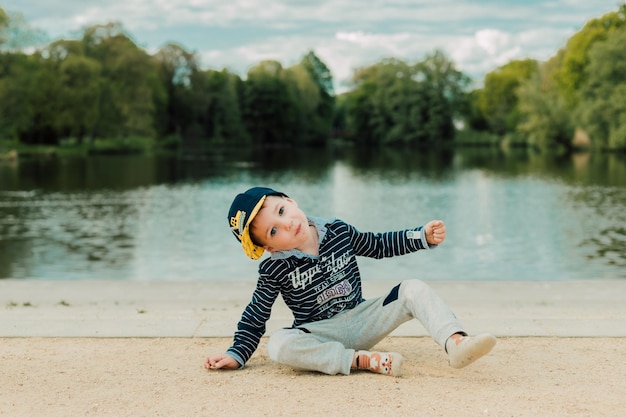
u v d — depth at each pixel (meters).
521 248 13.47
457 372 3.07
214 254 13.01
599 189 26.27
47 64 54.12
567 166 40.56
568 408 2.54
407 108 80.50
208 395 2.77
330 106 95.12
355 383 2.91
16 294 5.78
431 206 21.61
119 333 3.85
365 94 86.50
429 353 3.43
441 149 75.50
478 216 18.91
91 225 17.25
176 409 2.61
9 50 48.00
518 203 21.92
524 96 57.09
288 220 3.10
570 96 55.31
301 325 3.24
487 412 2.51
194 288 6.02
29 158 51.59
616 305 5.01
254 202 3.13
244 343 3.22
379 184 30.17
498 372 3.06
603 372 3.04
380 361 3.03
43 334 3.82
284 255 3.17
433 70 79.94
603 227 16.25
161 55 74.31
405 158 55.91
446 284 6.11
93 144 60.75
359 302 3.33
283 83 83.06
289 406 2.62
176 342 3.69
